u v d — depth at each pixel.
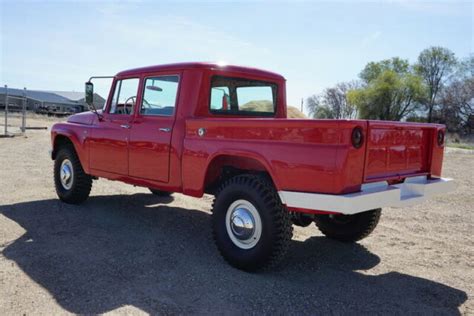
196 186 4.63
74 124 6.53
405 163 4.22
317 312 3.39
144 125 5.29
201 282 3.86
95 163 6.09
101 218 5.93
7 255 4.34
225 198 4.27
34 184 8.23
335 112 57.56
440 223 6.41
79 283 3.72
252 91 5.59
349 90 57.44
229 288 3.76
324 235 5.63
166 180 5.01
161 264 4.27
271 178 4.19
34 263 4.14
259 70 5.65
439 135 4.64
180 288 3.71
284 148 3.76
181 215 6.36
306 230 5.87
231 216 4.26
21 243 4.72
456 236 5.72
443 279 4.21
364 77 61.97
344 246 5.18
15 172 9.60
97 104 7.49
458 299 3.75
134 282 3.80
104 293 3.55
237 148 4.15
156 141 5.09
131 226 5.62
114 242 4.90
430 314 3.45
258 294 3.66
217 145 4.35
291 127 3.73
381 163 3.86
